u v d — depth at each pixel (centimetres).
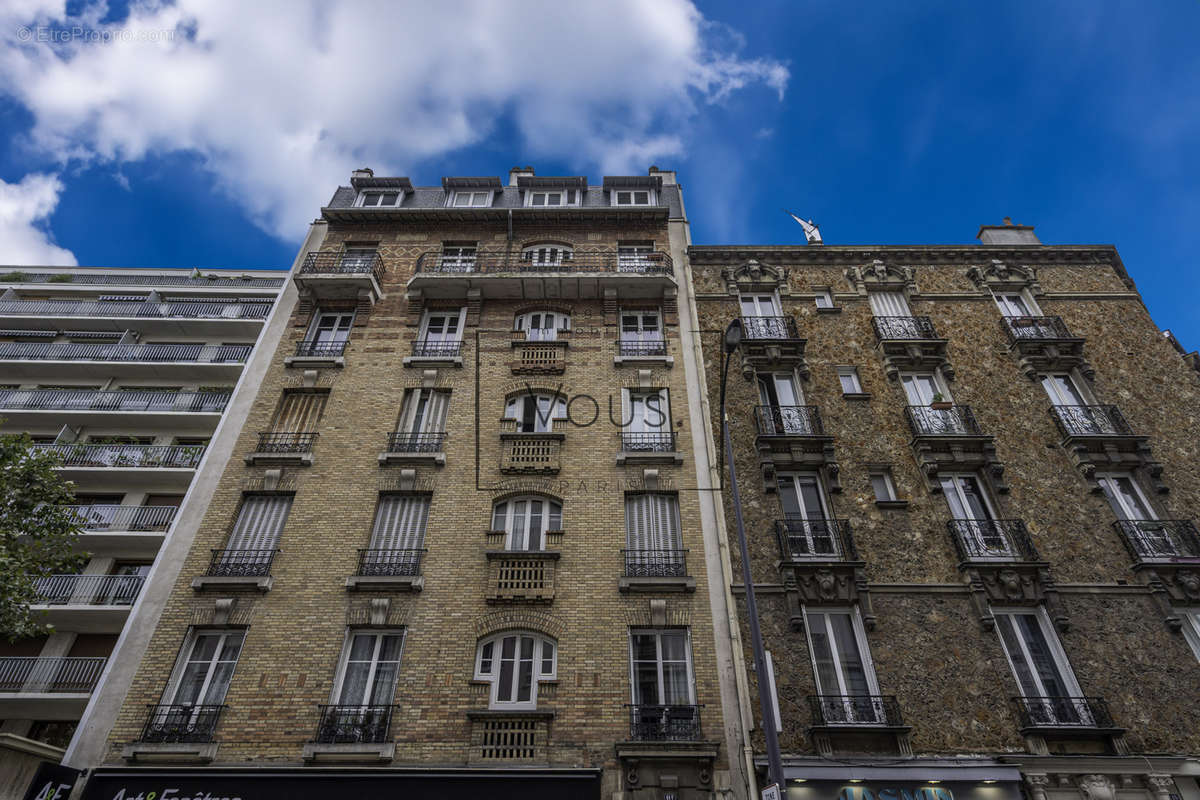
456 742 1152
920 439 1552
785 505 1514
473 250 2088
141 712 1175
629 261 2016
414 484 1501
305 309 1880
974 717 1191
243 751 1132
